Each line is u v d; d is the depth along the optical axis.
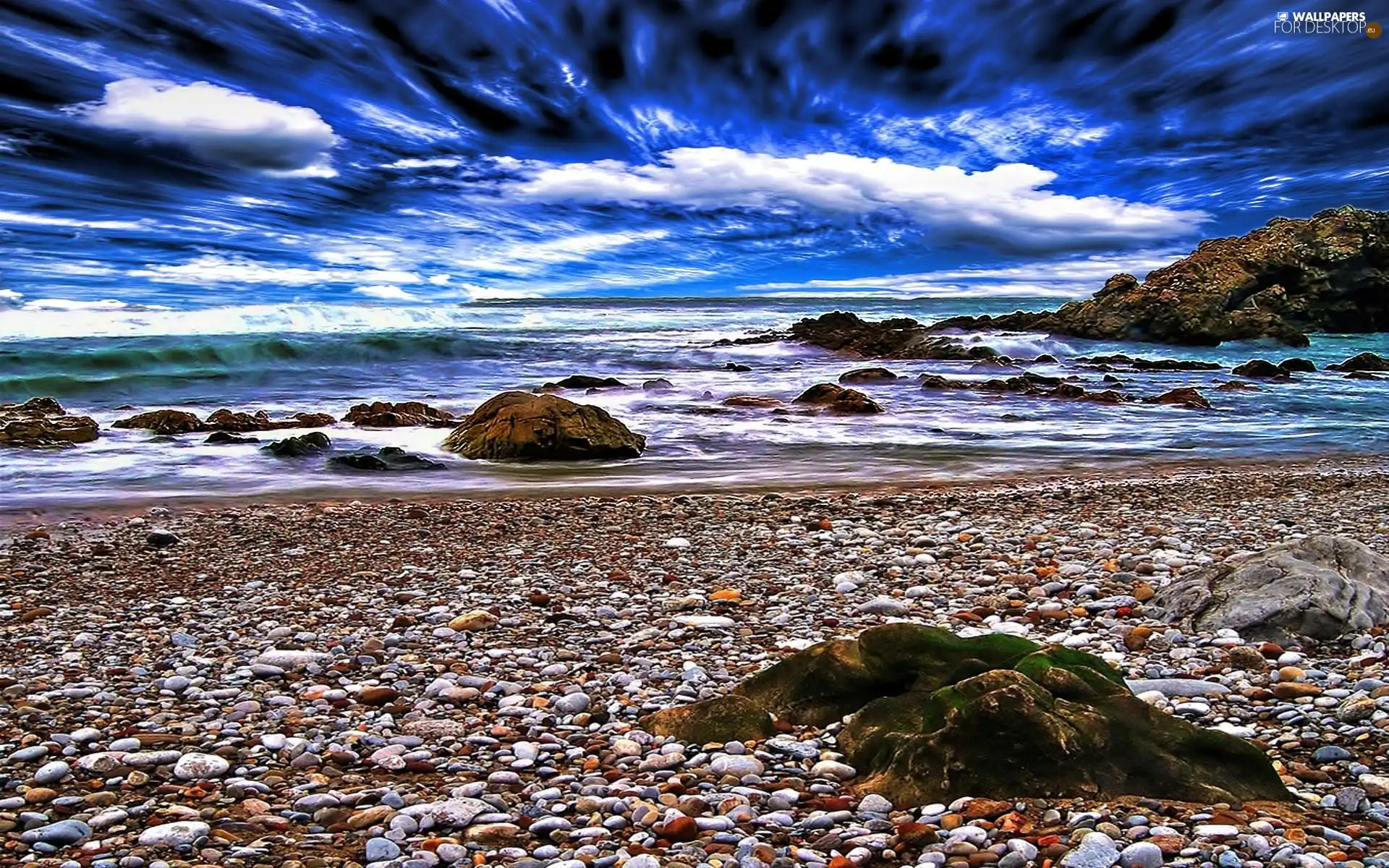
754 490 15.22
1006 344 42.44
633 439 18.70
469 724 6.00
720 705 5.71
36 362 29.17
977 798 4.45
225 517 12.91
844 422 22.88
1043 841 4.00
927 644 5.81
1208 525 12.24
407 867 3.98
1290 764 5.02
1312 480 15.73
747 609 8.84
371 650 7.62
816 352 42.16
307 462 17.06
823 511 13.33
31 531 12.10
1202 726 5.61
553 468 17.11
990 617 8.46
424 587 9.72
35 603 9.15
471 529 12.26
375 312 47.31
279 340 34.28
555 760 5.36
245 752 5.54
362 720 6.10
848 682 5.75
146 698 6.54
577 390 28.69
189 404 25.27
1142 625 7.79
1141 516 12.93
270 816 4.59
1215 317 44.91
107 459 17.16
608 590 9.56
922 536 11.65
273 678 6.99
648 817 4.48
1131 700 4.92
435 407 24.95
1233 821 4.16
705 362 38.16
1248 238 49.16
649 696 6.47
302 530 12.21
